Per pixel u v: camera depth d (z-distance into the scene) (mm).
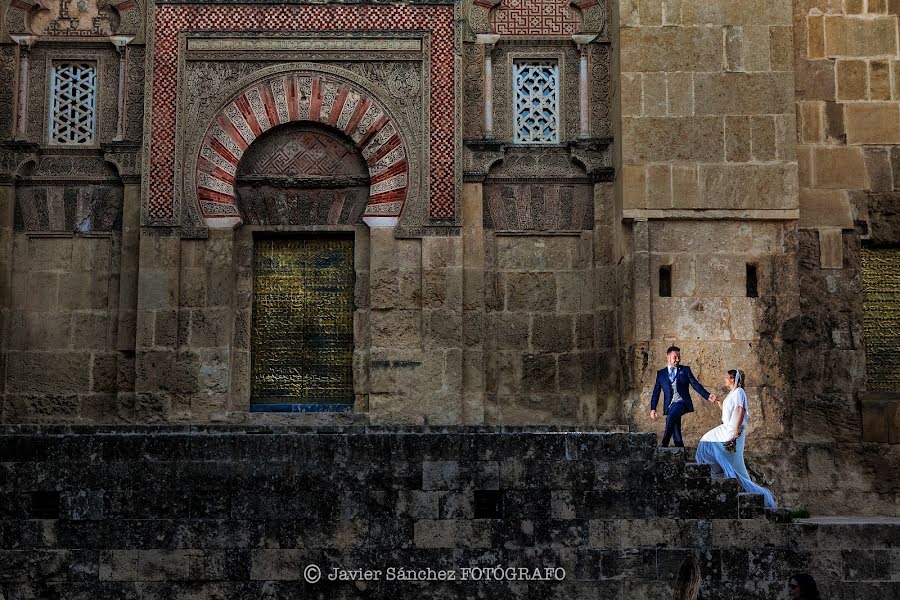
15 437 12586
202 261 16969
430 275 16984
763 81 16656
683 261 16375
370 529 12461
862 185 17219
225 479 12500
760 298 16359
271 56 17359
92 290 17172
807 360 16812
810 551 12961
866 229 17141
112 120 17391
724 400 14492
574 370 17172
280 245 17484
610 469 12719
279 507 12461
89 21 17547
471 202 17281
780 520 12891
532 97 17609
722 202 16422
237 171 17297
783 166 16516
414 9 17484
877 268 17297
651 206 16391
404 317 16938
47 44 17500
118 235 17250
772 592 12656
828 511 16531
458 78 17359
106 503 12430
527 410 17078
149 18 17312
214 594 12297
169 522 12383
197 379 16719
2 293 16953
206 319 16844
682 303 16281
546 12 17625
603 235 17172
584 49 17547
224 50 17328
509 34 17594
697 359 16188
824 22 17422
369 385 16844
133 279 17078
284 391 17156
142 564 12312
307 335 17281
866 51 17406
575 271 17359
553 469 12688
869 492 16547
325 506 12492
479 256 17188
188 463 12516
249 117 17281
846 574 12953
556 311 17281
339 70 17391
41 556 12305
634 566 12578
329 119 17312
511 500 12609
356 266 17266
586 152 17312
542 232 17359
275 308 17328
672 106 16594
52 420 16875
